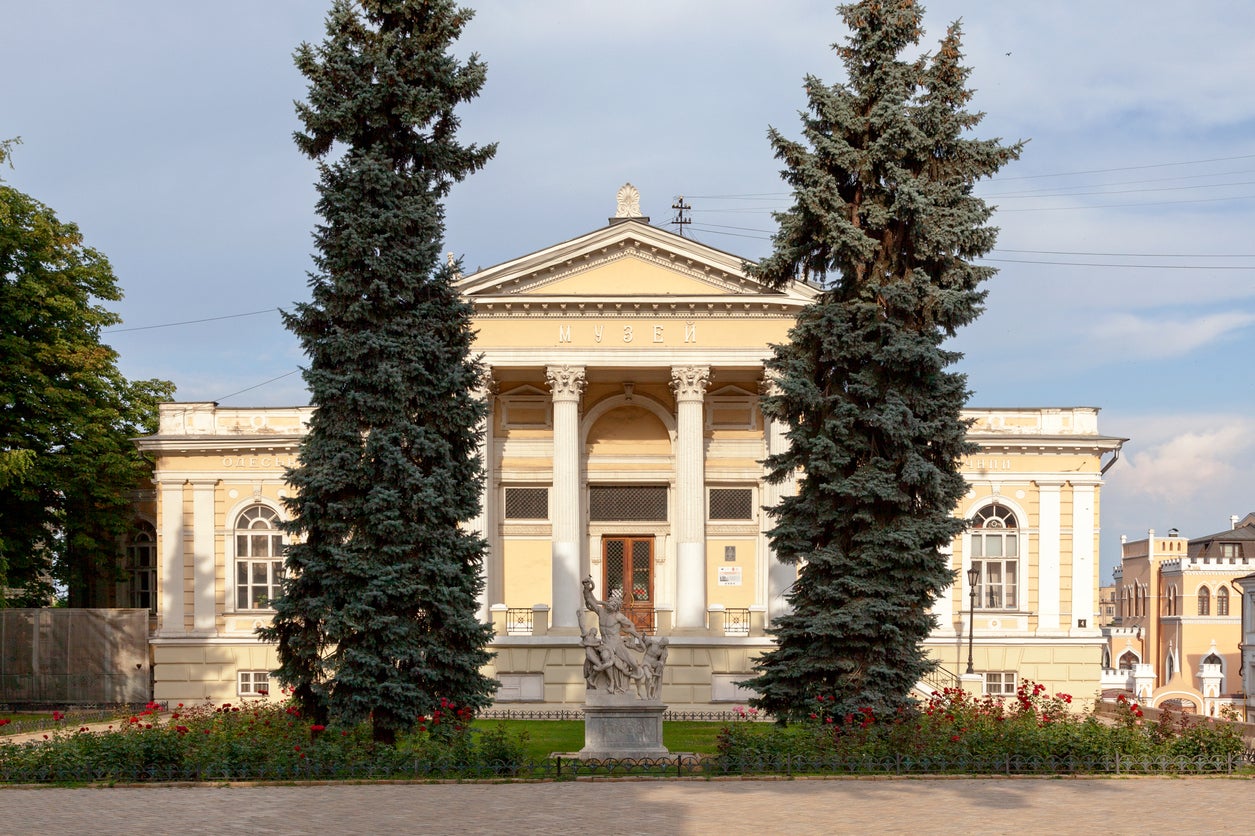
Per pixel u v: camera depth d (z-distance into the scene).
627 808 20.95
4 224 45.91
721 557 51.44
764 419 50.69
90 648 50.31
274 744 25.08
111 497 51.47
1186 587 109.31
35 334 49.47
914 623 29.88
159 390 56.09
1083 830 19.27
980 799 21.91
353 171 28.86
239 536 52.09
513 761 24.97
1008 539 51.44
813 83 31.31
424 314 29.73
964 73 31.53
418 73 29.47
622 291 48.06
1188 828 19.44
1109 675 70.50
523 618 50.44
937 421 30.44
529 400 51.59
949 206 31.11
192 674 51.53
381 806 21.16
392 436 28.39
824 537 30.97
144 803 21.56
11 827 19.45
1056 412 51.59
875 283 30.52
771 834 18.86
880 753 25.28
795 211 31.50
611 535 52.34
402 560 28.48
